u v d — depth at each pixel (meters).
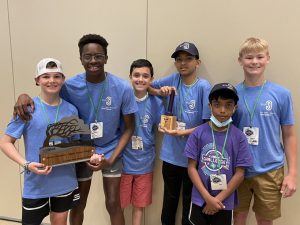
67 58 2.38
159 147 2.32
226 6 2.04
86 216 2.58
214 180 1.76
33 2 2.38
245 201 1.96
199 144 1.81
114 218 2.07
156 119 2.22
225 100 1.73
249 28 2.02
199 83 2.06
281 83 2.03
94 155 1.80
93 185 2.52
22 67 2.49
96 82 1.88
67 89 1.89
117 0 2.23
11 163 2.67
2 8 2.45
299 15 1.93
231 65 2.09
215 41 2.10
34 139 1.70
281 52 2.00
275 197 1.86
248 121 1.86
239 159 1.76
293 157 1.87
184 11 2.12
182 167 2.13
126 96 1.92
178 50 1.99
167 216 2.28
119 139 2.04
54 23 2.37
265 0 1.97
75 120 1.72
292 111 1.86
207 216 1.83
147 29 2.21
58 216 1.81
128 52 2.28
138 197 2.26
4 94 2.58
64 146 1.70
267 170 1.84
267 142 1.84
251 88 1.88
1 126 2.63
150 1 2.17
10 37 2.47
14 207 2.74
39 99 1.75
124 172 2.22
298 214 2.15
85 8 2.30
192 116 2.07
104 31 2.29
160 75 2.24
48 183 1.73
